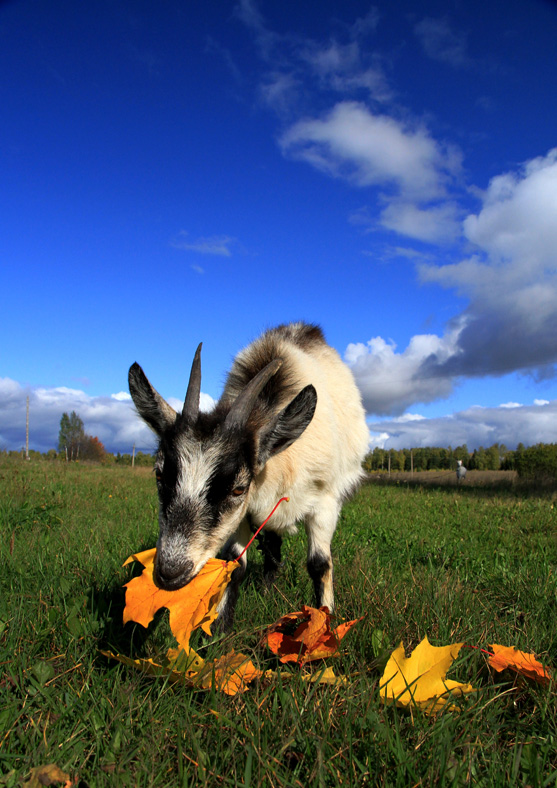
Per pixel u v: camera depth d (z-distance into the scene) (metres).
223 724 0.59
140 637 0.81
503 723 0.63
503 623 0.89
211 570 0.74
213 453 0.81
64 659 0.73
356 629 0.83
